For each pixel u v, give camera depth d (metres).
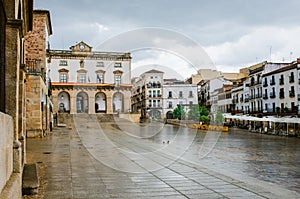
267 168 10.01
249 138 26.41
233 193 6.12
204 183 6.93
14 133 5.52
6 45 5.63
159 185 6.70
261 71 48.88
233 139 24.66
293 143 21.53
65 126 31.20
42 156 11.02
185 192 6.14
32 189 5.83
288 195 6.16
